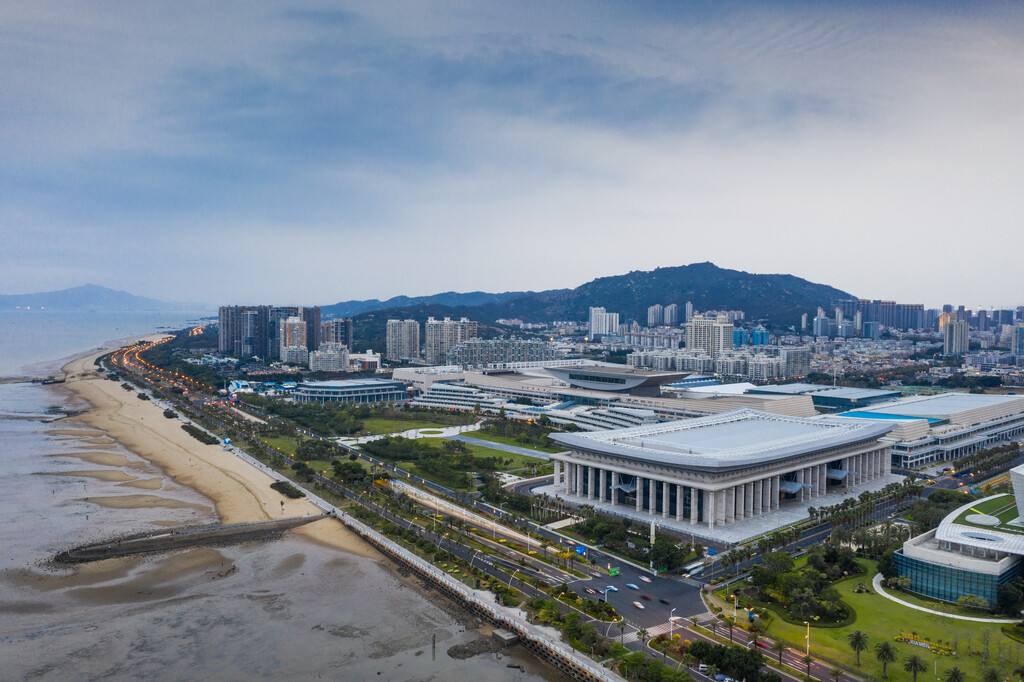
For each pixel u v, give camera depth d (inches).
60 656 7450.8
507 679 7022.6
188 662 7342.5
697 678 6633.9
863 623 7682.1
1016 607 7701.8
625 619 7869.1
